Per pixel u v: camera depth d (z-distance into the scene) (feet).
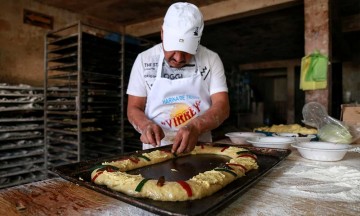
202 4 14.07
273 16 15.51
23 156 10.74
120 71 11.85
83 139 12.07
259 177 2.95
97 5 14.01
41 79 13.52
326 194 2.67
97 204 2.43
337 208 2.32
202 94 4.90
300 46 23.61
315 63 10.11
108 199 2.55
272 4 12.18
